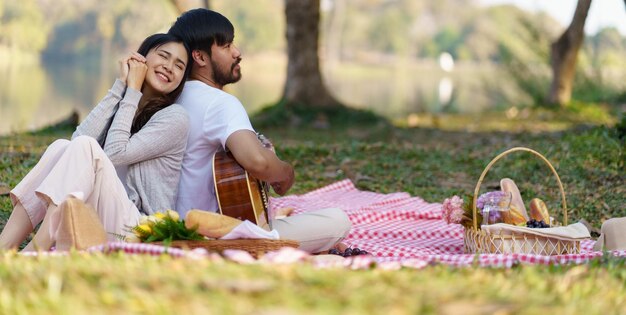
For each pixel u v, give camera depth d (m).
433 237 6.17
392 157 10.03
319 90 16.98
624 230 5.01
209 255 3.83
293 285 3.11
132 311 2.90
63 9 91.94
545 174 8.51
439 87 51.59
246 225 4.30
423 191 8.28
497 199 5.21
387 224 6.58
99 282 3.20
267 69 85.69
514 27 21.22
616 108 18.89
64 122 13.35
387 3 112.56
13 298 3.09
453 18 108.56
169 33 5.03
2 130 21.44
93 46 91.25
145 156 4.75
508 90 21.75
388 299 2.96
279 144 10.36
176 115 4.79
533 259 4.27
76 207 4.19
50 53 91.44
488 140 12.69
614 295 3.42
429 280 3.30
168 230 4.27
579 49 18.86
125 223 4.56
